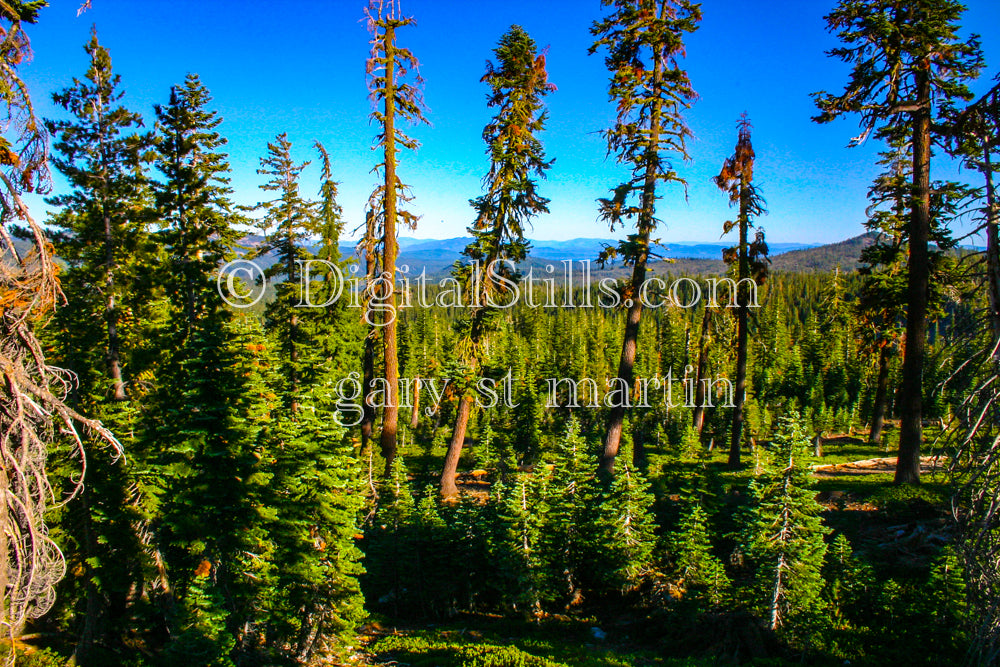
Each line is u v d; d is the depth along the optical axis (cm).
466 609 1645
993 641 688
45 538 744
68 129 1977
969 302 763
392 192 1791
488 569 1644
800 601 1085
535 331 7388
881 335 2750
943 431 796
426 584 1644
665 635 1276
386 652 1316
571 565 1580
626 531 1443
